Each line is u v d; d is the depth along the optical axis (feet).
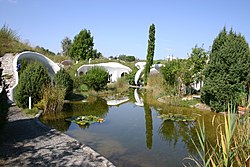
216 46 46.34
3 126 22.53
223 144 7.12
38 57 59.82
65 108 44.55
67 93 54.03
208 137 26.43
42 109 37.70
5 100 22.09
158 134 28.89
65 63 91.81
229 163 7.05
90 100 57.82
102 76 73.26
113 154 21.27
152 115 41.52
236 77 40.91
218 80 41.78
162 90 65.05
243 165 7.53
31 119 30.55
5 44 59.93
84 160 17.51
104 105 52.01
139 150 22.63
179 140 26.43
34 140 21.95
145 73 98.43
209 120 36.35
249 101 11.02
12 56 56.13
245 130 8.41
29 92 38.09
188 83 60.08
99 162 17.24
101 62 110.32
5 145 19.99
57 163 16.66
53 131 25.45
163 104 53.47
